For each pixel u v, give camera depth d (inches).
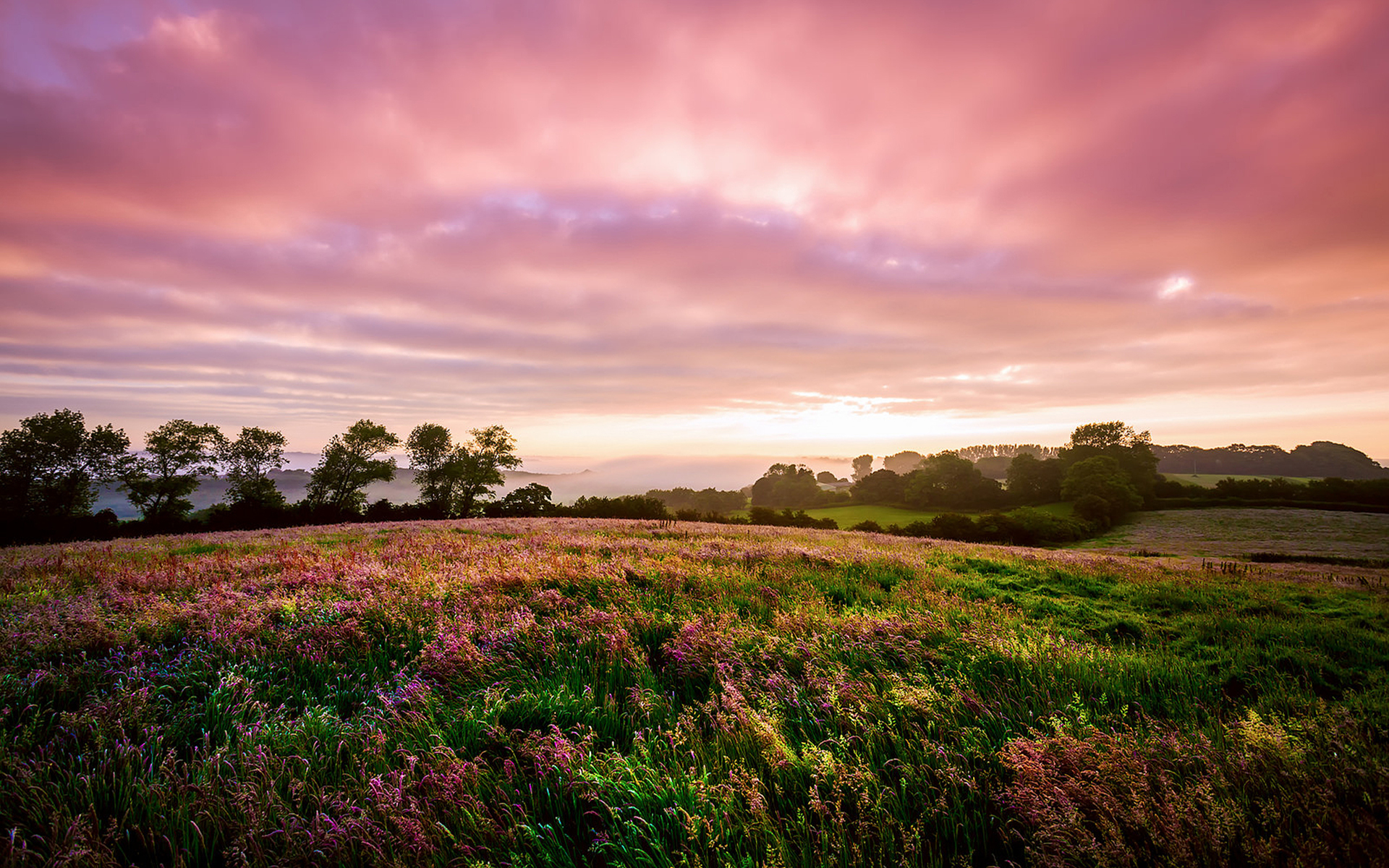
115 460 2057.1
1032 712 191.0
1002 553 722.8
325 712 188.5
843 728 181.5
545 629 282.4
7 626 262.4
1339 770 143.9
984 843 132.6
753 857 126.2
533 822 136.1
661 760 161.9
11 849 115.3
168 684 213.5
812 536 1016.2
